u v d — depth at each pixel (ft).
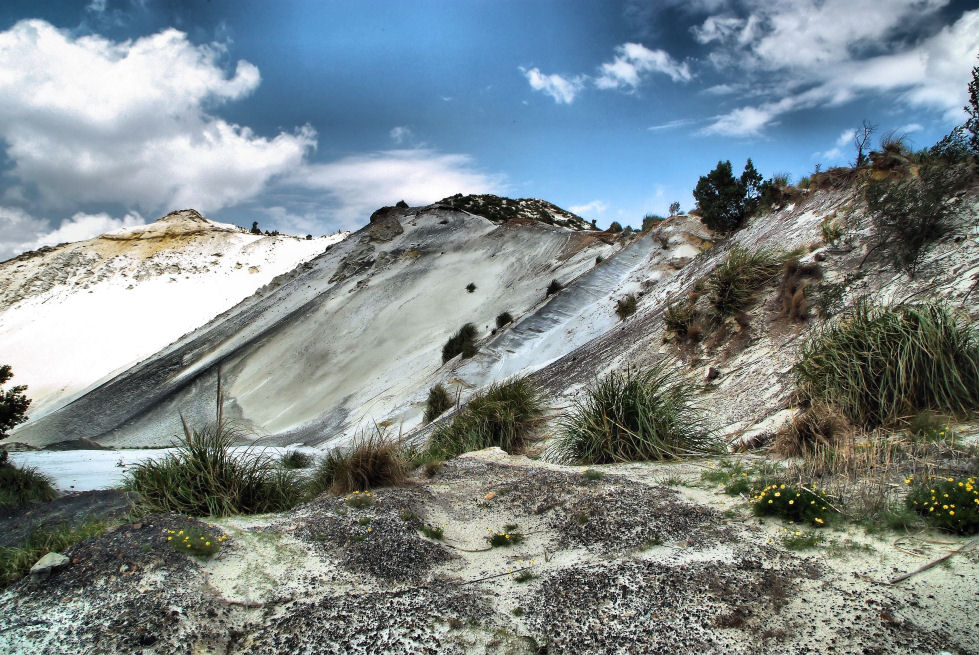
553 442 27.73
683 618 11.03
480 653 10.53
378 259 212.23
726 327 36.63
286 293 221.25
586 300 93.71
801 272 34.01
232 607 11.71
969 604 10.32
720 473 18.48
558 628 11.16
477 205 264.93
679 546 13.83
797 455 19.08
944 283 25.90
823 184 47.42
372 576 13.38
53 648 10.19
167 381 177.99
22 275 353.31
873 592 11.06
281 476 22.82
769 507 14.79
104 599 11.46
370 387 128.26
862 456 16.96
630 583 12.29
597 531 15.11
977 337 20.84
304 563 13.71
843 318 25.26
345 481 20.27
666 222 104.78
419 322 160.45
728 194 74.64
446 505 18.31
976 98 32.19
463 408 33.09
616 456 23.41
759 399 27.25
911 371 19.58
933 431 17.39
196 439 22.02
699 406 29.96
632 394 24.62
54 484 35.58
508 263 179.01
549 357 79.82
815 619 10.59
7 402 62.90
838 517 13.96
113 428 149.38
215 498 20.26
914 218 29.48
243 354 170.60
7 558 14.85
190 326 288.10
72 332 279.49
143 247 387.14
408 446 31.94
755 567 12.39
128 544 13.35
